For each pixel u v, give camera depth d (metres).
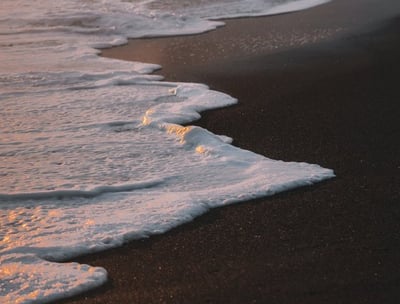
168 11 25.23
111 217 8.91
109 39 21.17
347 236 8.41
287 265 7.75
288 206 9.28
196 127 11.91
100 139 11.98
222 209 9.19
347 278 7.41
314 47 19.09
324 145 11.60
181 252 8.12
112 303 7.07
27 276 7.47
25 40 20.80
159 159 11.05
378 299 7.00
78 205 9.35
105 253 8.09
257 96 14.58
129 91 15.06
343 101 13.99
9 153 11.26
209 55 18.75
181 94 14.76
